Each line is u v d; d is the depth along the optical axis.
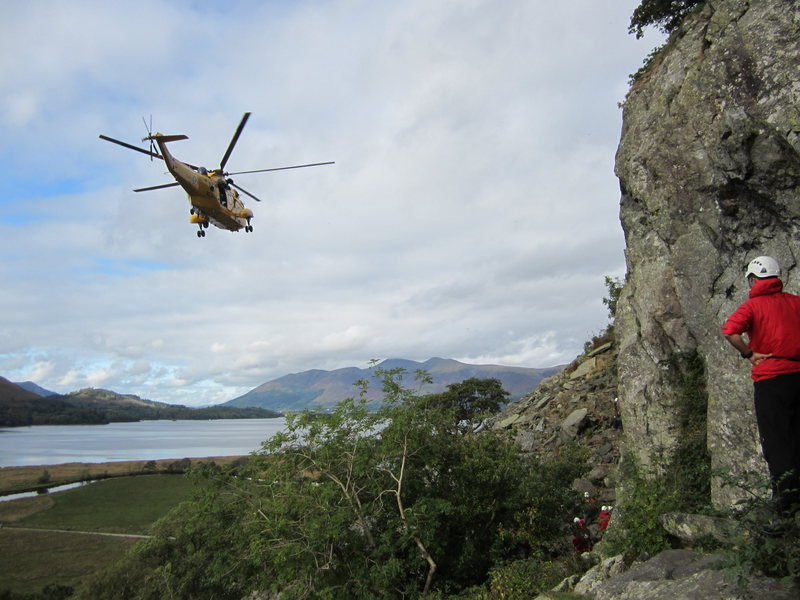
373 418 11.61
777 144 7.01
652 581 4.88
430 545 11.13
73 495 82.81
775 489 4.23
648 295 10.03
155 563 23.44
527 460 13.88
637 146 10.82
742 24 8.42
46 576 45.88
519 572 9.39
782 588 3.65
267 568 12.30
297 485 11.76
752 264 4.96
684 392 8.98
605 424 20.55
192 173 21.64
